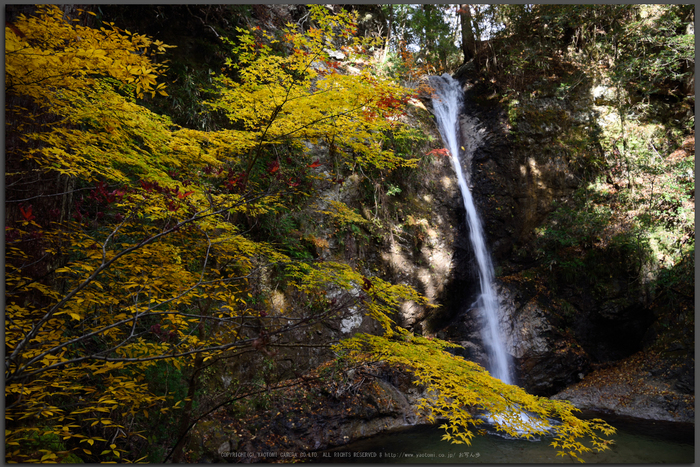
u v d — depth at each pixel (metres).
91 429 3.52
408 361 2.61
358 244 7.58
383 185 8.20
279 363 5.93
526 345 8.28
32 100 2.66
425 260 8.47
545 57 10.90
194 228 2.65
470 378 2.57
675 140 9.93
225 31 6.72
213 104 3.25
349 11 10.71
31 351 2.04
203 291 2.92
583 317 8.95
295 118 2.88
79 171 2.30
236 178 2.68
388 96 2.74
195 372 2.66
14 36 1.71
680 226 8.57
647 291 8.64
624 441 5.71
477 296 9.16
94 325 2.52
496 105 10.62
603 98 10.48
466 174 10.18
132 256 2.31
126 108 2.46
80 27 1.83
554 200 9.81
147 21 5.85
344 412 5.71
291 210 6.57
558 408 2.60
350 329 6.89
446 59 13.78
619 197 9.54
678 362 7.61
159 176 2.71
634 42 10.52
